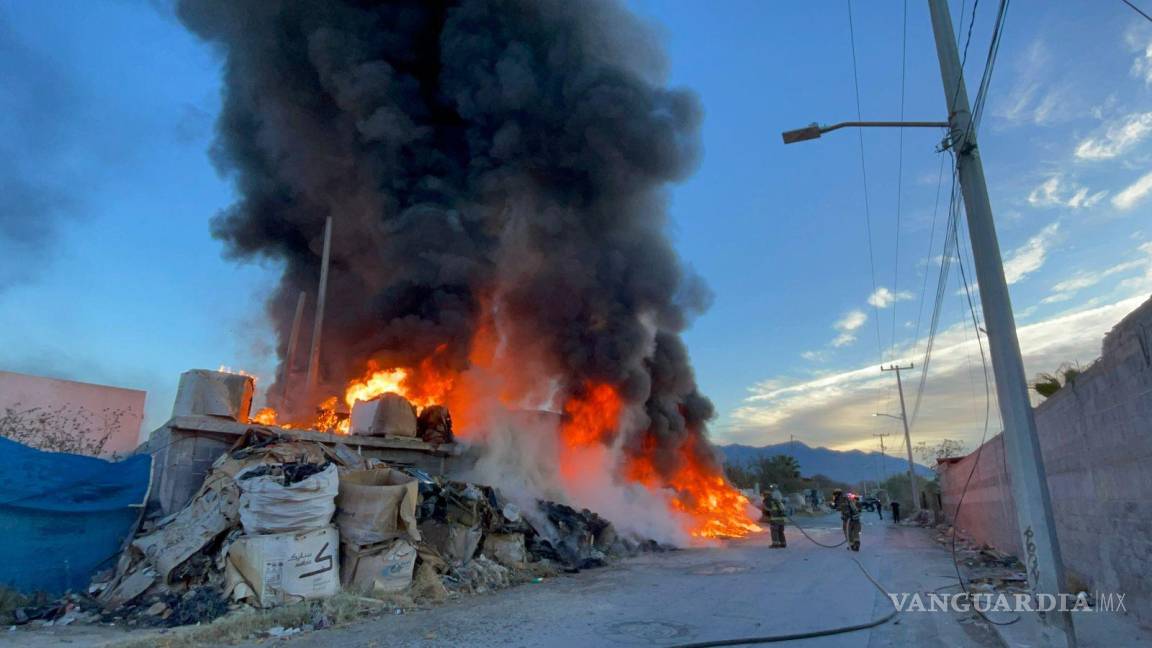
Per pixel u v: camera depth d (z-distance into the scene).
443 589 8.75
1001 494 13.58
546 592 9.27
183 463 9.53
